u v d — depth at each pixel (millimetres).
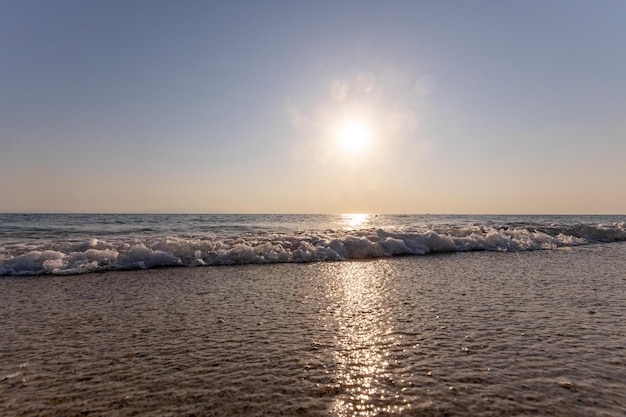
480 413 2785
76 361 3740
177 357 3840
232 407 2893
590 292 6656
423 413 2795
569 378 3338
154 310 5531
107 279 7789
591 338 4336
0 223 28938
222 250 10289
